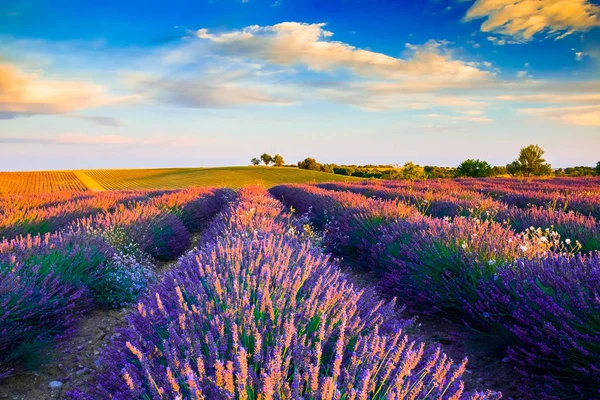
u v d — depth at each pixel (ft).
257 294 10.00
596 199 33.65
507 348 11.02
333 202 39.11
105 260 19.53
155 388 6.41
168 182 207.62
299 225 30.71
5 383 11.12
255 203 40.73
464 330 14.11
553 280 11.55
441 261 15.85
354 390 5.97
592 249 18.88
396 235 21.42
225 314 8.79
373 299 12.02
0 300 12.66
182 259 16.35
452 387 7.22
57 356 12.78
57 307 14.42
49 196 60.85
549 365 10.26
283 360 7.45
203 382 6.58
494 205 32.40
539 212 26.76
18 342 12.35
